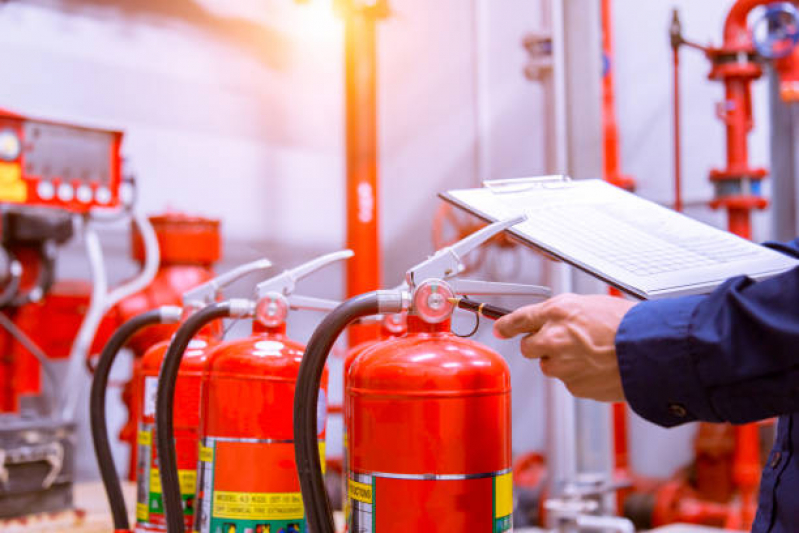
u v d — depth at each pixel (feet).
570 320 1.70
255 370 2.20
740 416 1.57
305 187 9.80
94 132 5.97
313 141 9.91
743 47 7.38
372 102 7.67
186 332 2.26
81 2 7.79
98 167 5.98
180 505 2.26
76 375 5.99
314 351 1.79
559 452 5.43
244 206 9.16
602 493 5.35
